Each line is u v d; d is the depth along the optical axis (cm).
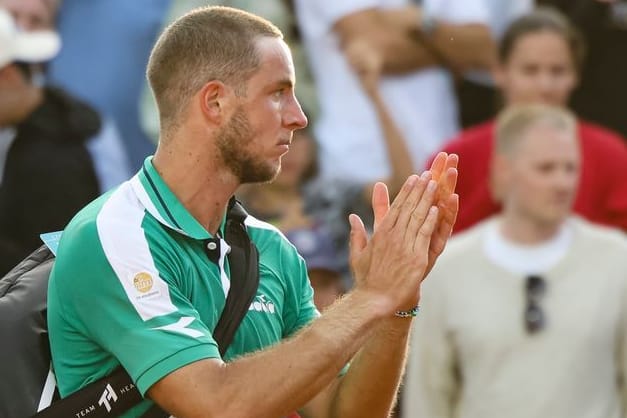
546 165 1852
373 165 2259
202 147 1176
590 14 2403
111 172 2212
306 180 2217
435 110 2317
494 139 1978
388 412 1260
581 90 2422
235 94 1168
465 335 1842
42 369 1187
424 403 1873
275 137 1177
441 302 1862
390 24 2295
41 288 1201
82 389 1159
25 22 2177
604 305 1827
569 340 1814
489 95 2347
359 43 2281
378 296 1135
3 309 1188
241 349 1198
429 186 1155
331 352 1112
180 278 1163
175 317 1135
